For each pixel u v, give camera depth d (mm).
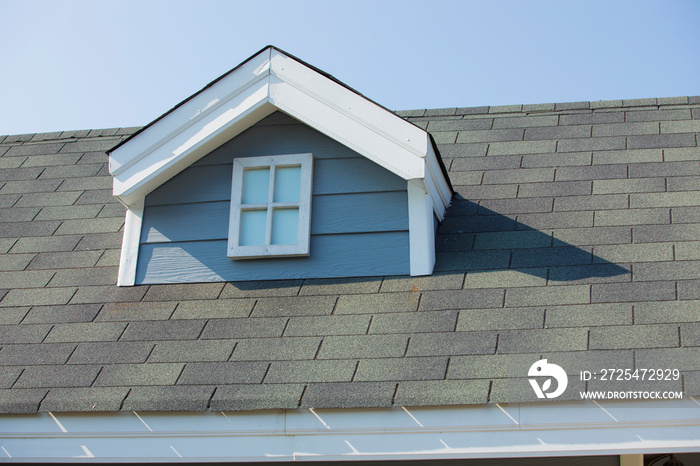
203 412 4512
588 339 4484
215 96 5629
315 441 4410
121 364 4895
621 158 6160
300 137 5781
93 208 6562
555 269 5164
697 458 5316
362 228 5488
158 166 5637
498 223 5754
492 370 4379
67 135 7605
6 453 4676
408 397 4277
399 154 5332
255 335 4969
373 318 4965
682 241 5215
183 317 5242
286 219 5598
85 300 5562
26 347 5176
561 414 4188
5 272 5973
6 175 7199
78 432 4633
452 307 4957
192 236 5680
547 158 6328
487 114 7008
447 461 4883
